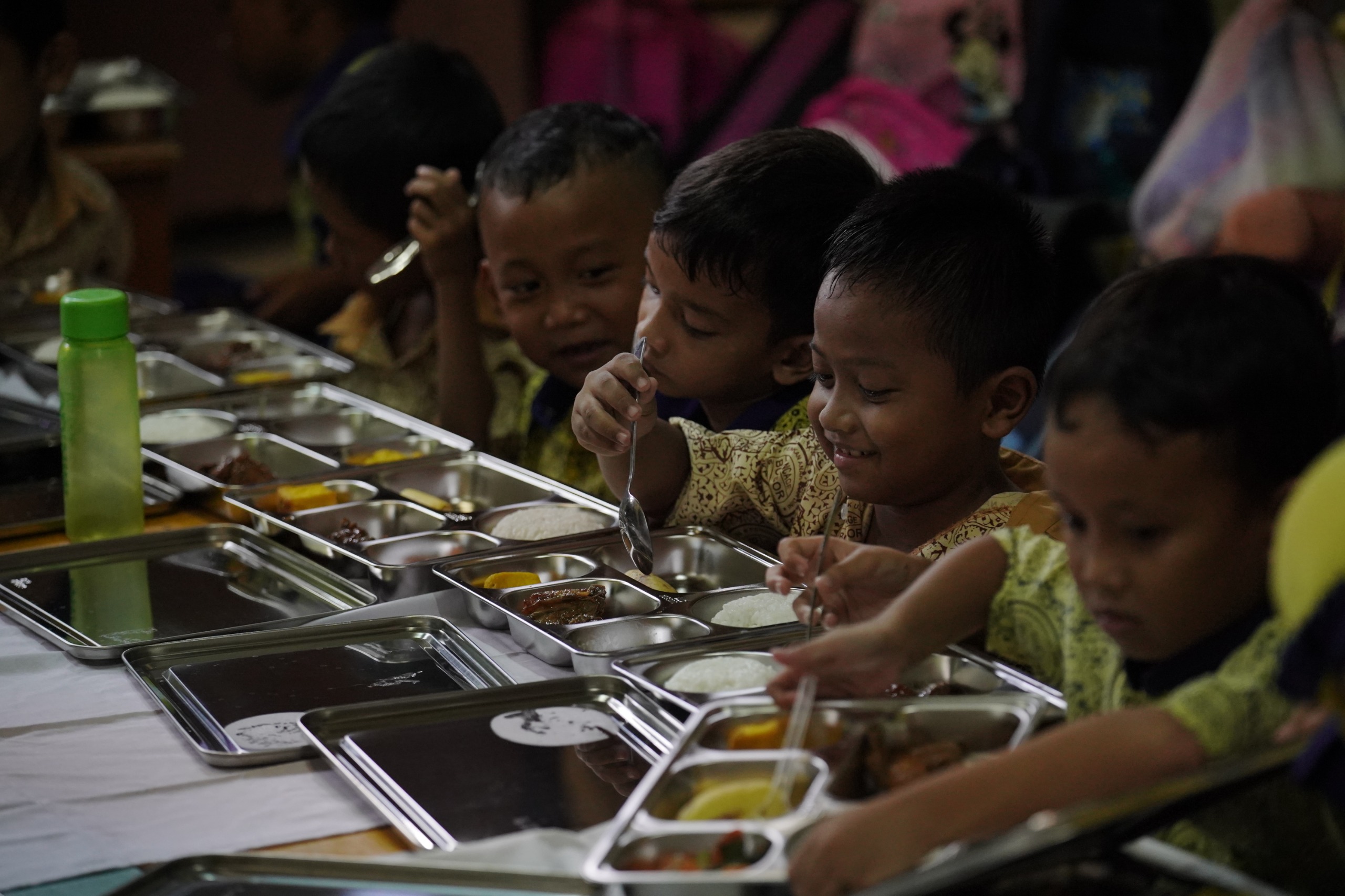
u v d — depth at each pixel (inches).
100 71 189.8
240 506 85.0
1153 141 160.1
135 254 190.7
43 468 96.1
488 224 96.0
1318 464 37.2
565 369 98.5
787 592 58.7
